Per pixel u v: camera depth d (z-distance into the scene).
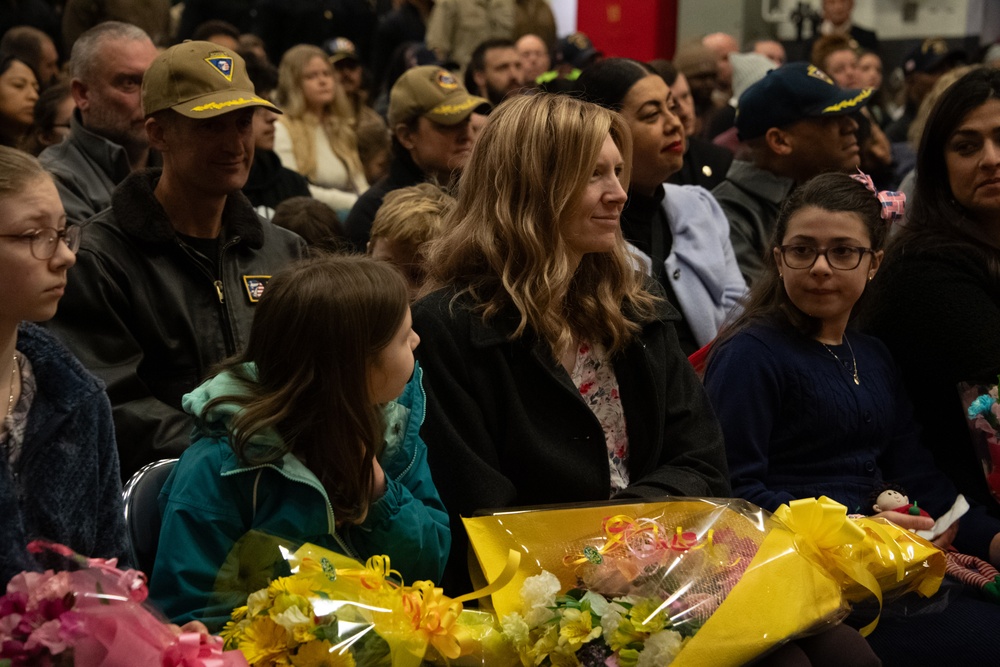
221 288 3.61
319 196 6.72
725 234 4.60
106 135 4.32
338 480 2.48
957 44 11.66
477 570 2.60
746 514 2.69
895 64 12.09
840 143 4.96
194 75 3.52
